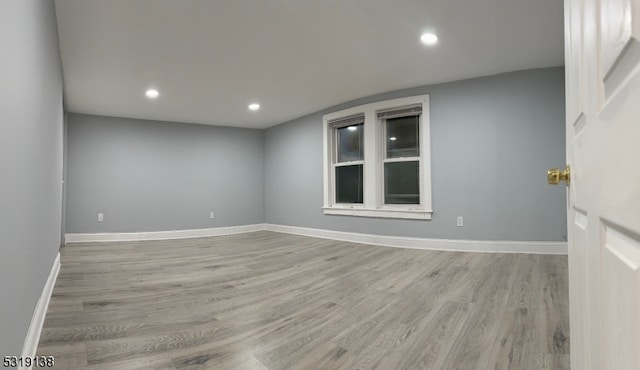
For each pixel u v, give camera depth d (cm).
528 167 366
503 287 251
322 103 486
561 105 354
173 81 381
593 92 58
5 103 94
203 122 585
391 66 352
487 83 382
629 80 39
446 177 402
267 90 421
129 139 538
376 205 453
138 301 235
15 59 106
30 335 144
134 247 461
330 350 161
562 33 284
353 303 226
